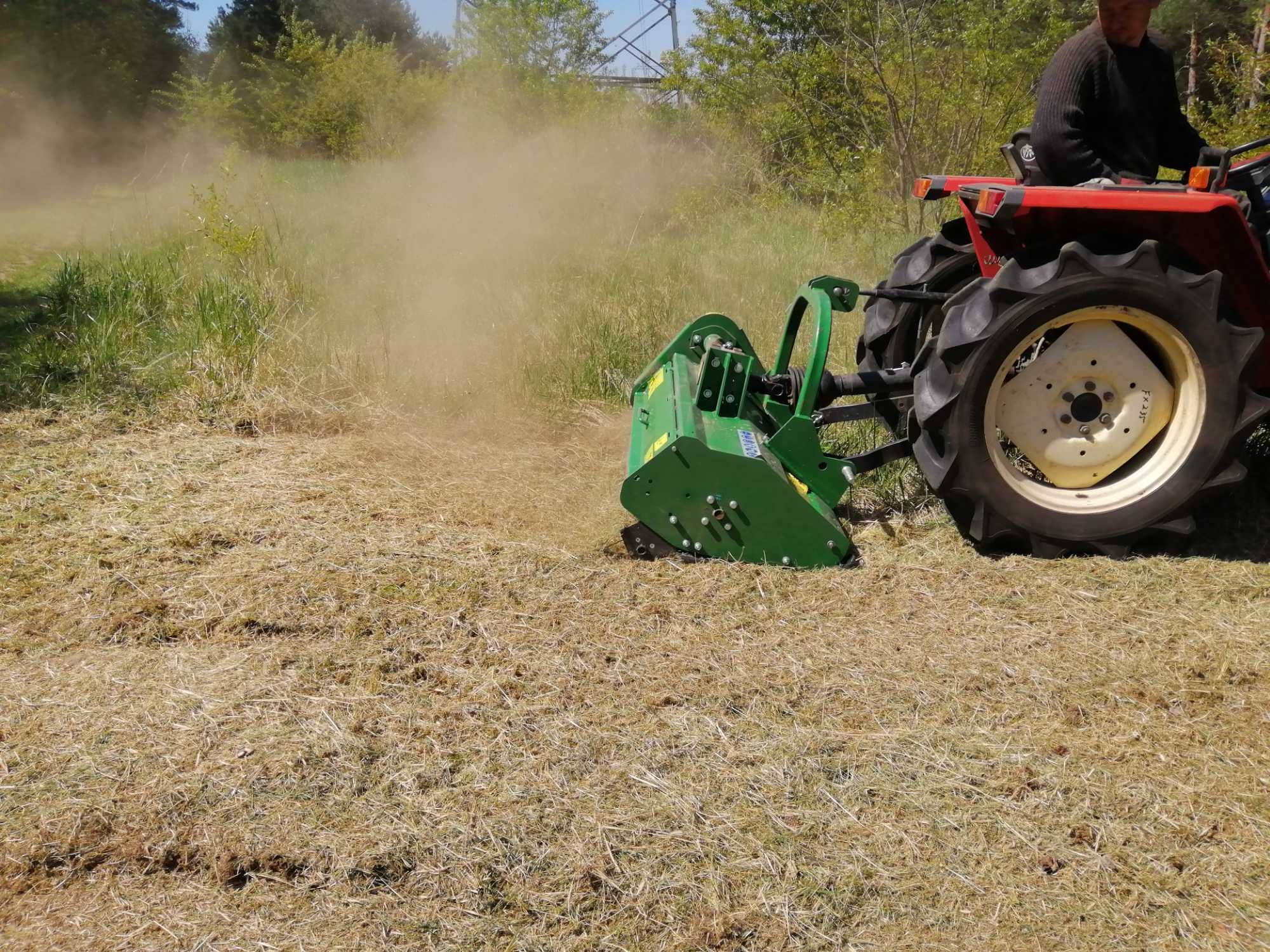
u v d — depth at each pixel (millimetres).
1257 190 4070
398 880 2135
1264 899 2127
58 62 17969
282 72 21359
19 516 3797
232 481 4215
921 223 8672
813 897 2107
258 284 6715
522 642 3051
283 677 2836
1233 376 3539
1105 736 2654
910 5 9102
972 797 2410
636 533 3600
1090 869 2201
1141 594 3438
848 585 3473
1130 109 3736
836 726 2676
